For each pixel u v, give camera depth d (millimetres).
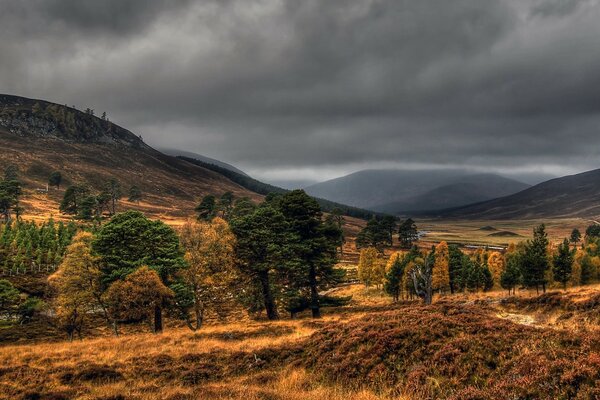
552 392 9203
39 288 58812
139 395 13719
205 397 12945
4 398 14266
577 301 24406
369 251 75438
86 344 24734
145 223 35812
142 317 36750
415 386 12070
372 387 13094
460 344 13664
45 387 15734
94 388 15453
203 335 25781
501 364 11891
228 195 143625
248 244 35250
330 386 13969
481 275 62562
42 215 135375
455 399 10359
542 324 20109
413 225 153875
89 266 34594
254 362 18047
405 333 15664
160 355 20125
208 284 34781
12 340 40062
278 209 38094
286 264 33625
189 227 35219
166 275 34969
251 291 37469
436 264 64375
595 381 8820
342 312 40750
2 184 107750
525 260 52375
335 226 37719
